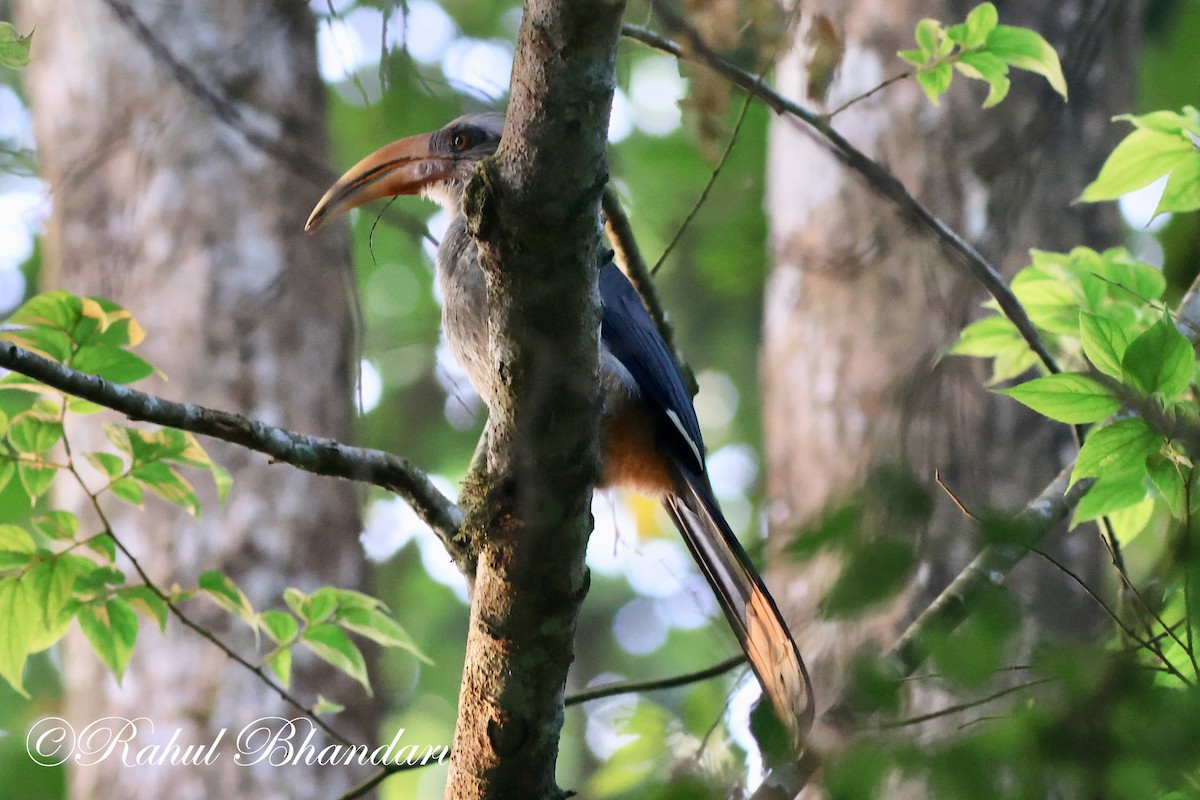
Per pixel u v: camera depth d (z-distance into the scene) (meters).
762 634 7.79
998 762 4.46
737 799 5.31
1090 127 11.82
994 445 10.70
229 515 11.90
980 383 9.32
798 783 5.59
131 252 12.49
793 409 12.31
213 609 11.66
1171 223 12.72
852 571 4.36
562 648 6.35
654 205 17.02
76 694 11.73
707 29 7.62
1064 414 5.94
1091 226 11.64
